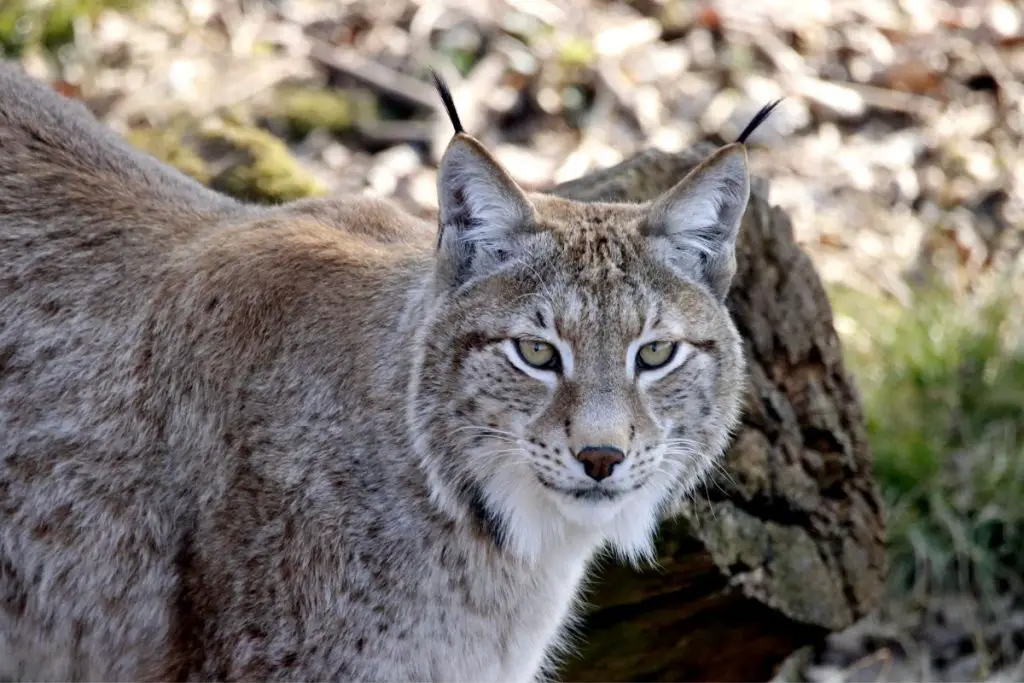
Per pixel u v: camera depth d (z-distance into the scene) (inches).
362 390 288.7
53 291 306.3
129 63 595.5
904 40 660.7
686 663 385.4
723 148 284.5
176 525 297.3
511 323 276.5
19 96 329.7
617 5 660.7
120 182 325.1
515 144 592.4
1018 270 565.6
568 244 281.7
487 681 303.6
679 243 289.3
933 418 503.8
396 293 295.0
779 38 652.1
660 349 281.6
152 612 300.0
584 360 275.0
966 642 449.7
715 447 299.7
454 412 279.6
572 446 271.3
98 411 301.1
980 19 674.2
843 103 626.8
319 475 287.0
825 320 393.4
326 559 285.7
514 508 288.7
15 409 300.7
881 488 479.8
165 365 301.0
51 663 310.5
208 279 303.3
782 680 427.8
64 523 300.4
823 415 390.9
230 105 572.4
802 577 380.2
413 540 285.9
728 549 364.5
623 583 357.7
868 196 597.6
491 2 636.7
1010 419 505.7
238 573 289.0
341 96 595.5
